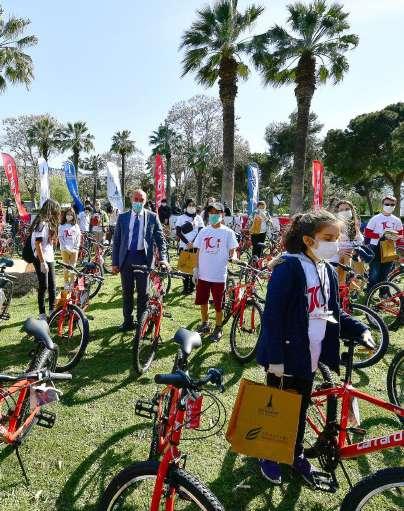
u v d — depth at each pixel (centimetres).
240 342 473
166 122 3700
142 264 518
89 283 538
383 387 412
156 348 461
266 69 1661
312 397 269
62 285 816
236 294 490
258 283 529
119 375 422
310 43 1597
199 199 3869
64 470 282
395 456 305
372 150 3139
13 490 263
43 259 535
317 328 235
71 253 708
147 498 204
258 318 476
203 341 519
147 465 193
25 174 3959
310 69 1620
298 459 262
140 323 415
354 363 449
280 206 4844
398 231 708
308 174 3819
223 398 386
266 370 233
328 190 3994
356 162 3200
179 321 607
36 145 3831
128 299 534
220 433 330
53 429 327
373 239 720
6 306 576
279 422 210
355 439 324
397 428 339
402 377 360
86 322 432
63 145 3962
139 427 333
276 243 1012
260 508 256
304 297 225
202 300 526
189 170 4106
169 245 1331
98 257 869
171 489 183
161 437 225
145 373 428
